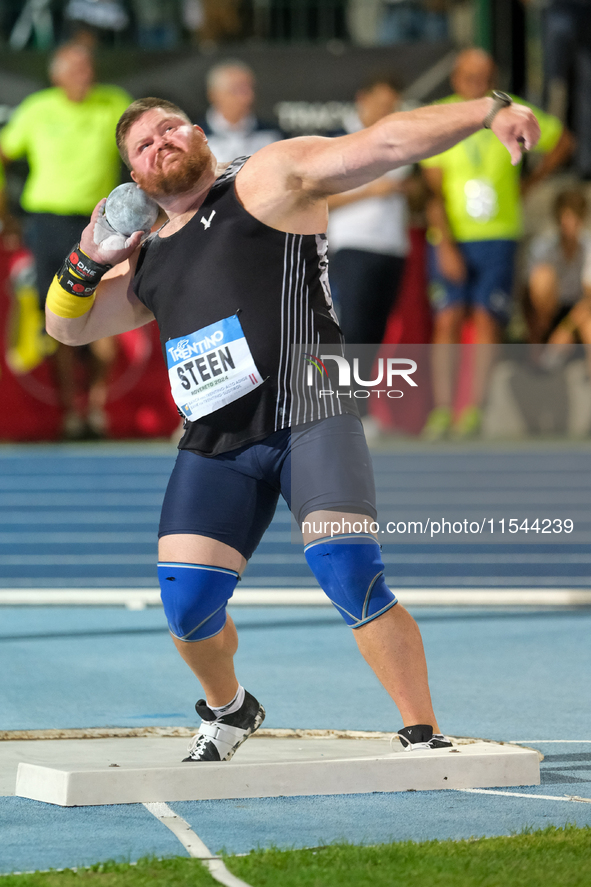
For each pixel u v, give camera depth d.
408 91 50.34
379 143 11.05
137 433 54.00
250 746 13.37
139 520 37.31
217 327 11.75
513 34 53.28
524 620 23.00
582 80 52.00
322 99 50.44
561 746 13.56
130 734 14.12
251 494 12.09
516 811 10.83
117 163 46.97
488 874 8.58
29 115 46.53
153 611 24.39
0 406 52.59
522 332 53.03
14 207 52.12
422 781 11.78
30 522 37.12
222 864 8.94
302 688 17.11
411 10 54.88
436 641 20.80
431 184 46.84
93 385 53.38
